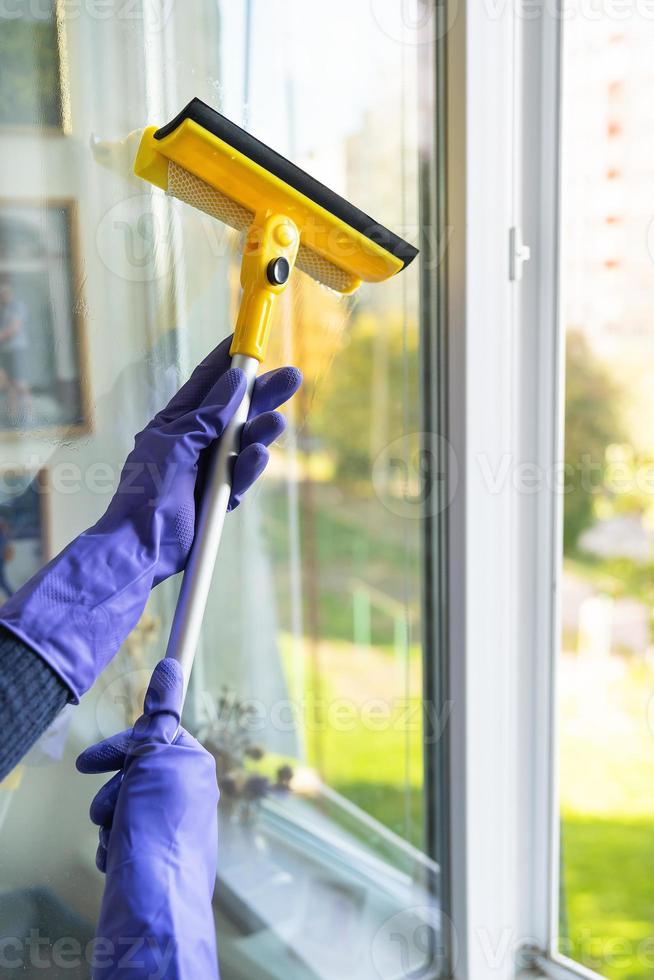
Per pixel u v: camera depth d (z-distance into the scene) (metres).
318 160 0.91
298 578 1.08
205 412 0.71
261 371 0.90
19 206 0.79
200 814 0.66
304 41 0.88
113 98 0.81
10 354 0.81
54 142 0.80
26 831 0.88
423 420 0.98
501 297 0.90
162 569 0.71
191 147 0.68
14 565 0.85
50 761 0.88
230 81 0.86
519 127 0.88
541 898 1.02
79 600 0.62
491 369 0.90
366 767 1.09
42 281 0.82
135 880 0.61
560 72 0.88
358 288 0.90
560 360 0.93
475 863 0.97
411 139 0.90
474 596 0.93
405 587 1.05
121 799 0.65
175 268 0.87
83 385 0.85
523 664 0.98
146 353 0.87
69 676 0.59
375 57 0.89
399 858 1.05
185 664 0.68
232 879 1.03
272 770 1.09
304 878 1.07
